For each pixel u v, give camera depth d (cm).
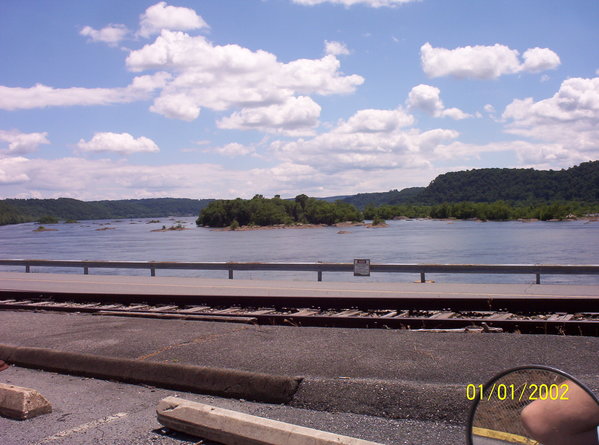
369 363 589
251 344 700
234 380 555
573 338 692
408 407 473
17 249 9150
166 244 10025
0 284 2105
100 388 598
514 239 9019
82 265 2420
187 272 3566
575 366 565
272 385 534
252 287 1812
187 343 714
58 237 14950
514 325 925
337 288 1730
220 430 410
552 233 11025
